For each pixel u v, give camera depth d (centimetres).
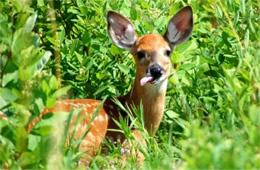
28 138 1014
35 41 1116
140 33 1445
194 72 1418
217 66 1404
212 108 1275
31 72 1052
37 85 1071
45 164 1016
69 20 1521
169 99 1392
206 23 1536
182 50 1403
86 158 1262
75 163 1124
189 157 889
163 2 1579
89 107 1292
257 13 1552
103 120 1288
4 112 1074
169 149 1174
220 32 1492
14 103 1014
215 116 1170
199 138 926
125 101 1355
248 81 1210
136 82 1338
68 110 1268
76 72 1429
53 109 1222
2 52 1112
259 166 909
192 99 1360
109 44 1470
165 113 1359
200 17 1562
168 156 1149
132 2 1448
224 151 913
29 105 1030
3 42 1112
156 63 1315
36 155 1008
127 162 1203
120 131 1252
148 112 1328
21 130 1004
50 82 1034
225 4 1545
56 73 1325
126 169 1174
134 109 1297
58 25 1519
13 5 1230
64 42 1511
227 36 1412
